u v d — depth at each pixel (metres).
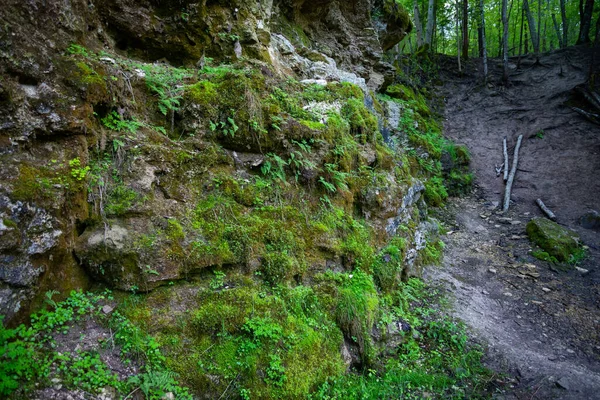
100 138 3.95
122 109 4.26
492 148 14.76
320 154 5.61
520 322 6.42
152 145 4.25
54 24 3.94
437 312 6.13
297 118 5.66
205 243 4.07
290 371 3.75
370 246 5.89
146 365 3.20
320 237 5.06
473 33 31.42
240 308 3.90
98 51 4.64
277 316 4.05
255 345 3.73
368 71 12.70
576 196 11.46
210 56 6.22
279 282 4.38
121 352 3.18
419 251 7.58
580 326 6.37
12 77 3.26
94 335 3.20
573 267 8.38
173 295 3.75
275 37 8.26
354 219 5.99
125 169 4.00
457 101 18.67
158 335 3.45
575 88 16.56
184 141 4.61
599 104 15.02
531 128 15.30
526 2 24.83
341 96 6.89
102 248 3.53
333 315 4.64
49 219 3.16
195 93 4.80
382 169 7.18
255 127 4.93
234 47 6.41
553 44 33.28
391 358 4.84
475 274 8.02
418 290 6.59
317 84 6.89
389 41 15.14
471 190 12.74
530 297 7.20
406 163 8.95
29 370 2.70
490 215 11.24
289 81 6.41
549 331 6.22
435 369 4.88
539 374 5.00
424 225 9.00
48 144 3.46
